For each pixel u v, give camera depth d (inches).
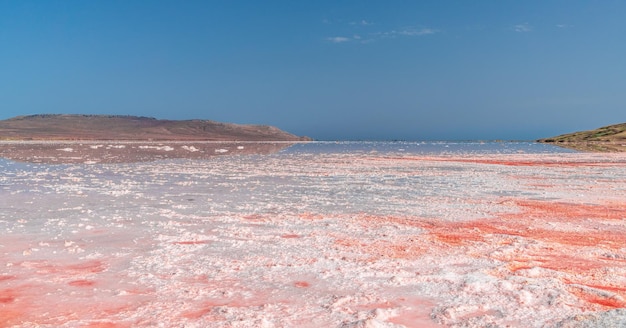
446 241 366.0
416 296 245.3
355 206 538.3
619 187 713.0
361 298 241.0
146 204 544.7
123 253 328.5
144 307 229.8
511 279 268.1
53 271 287.9
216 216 470.9
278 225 427.5
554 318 216.4
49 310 225.9
